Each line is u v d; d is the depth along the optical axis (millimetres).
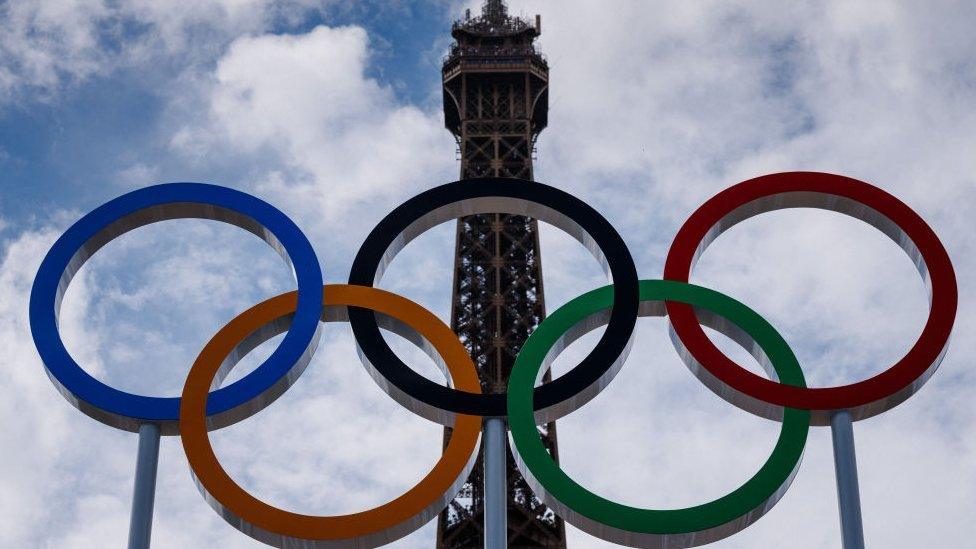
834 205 62344
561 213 62062
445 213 62625
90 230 61500
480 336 185625
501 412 57906
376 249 61500
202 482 55969
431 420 59094
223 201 62281
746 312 59500
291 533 55500
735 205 62062
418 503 56094
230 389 57781
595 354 58281
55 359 58156
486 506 56750
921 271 60562
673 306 59938
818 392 57500
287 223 61812
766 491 55875
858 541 55375
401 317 59844
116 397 57750
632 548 56781
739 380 57875
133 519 56500
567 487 55938
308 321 59188
